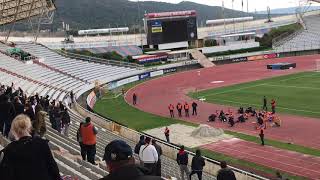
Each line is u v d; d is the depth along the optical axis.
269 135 35.41
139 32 136.12
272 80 69.69
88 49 104.88
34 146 5.80
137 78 85.31
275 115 41.25
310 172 25.70
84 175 13.29
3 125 12.80
